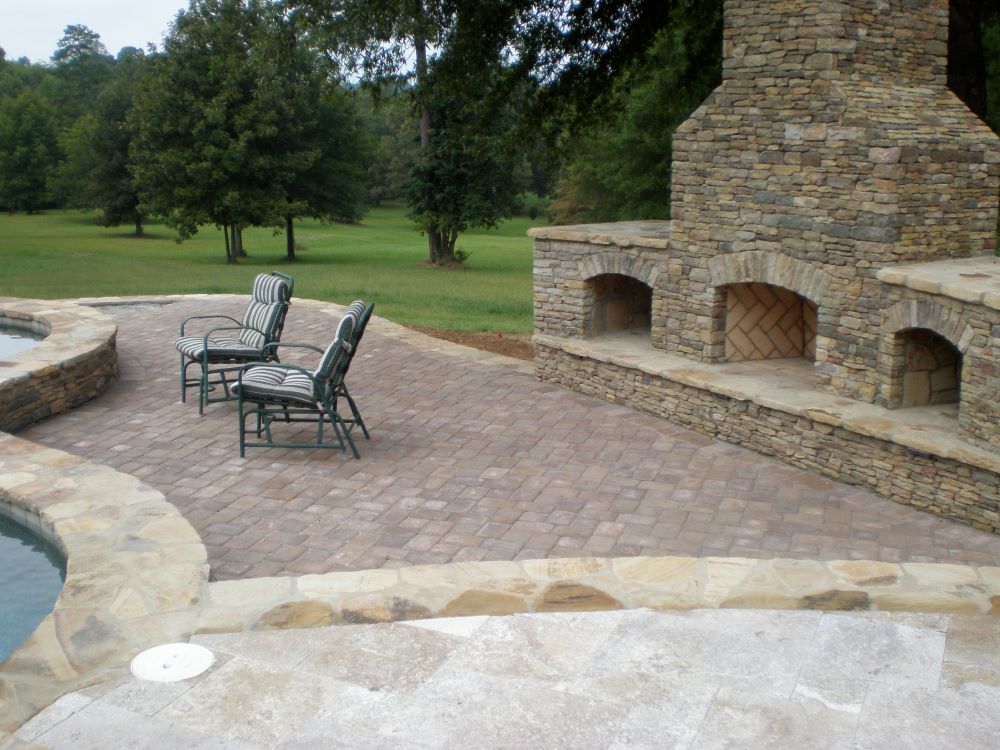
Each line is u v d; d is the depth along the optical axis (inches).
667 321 390.6
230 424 360.8
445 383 430.0
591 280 420.8
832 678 171.9
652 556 227.9
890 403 305.9
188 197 1387.8
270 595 203.2
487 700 165.3
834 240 314.5
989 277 279.7
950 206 311.4
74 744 151.4
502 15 520.4
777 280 337.4
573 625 191.6
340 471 307.7
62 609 194.1
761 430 332.2
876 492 296.0
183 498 282.2
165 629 187.9
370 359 474.3
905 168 294.2
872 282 304.8
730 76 338.6
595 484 299.1
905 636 186.4
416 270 1300.4
